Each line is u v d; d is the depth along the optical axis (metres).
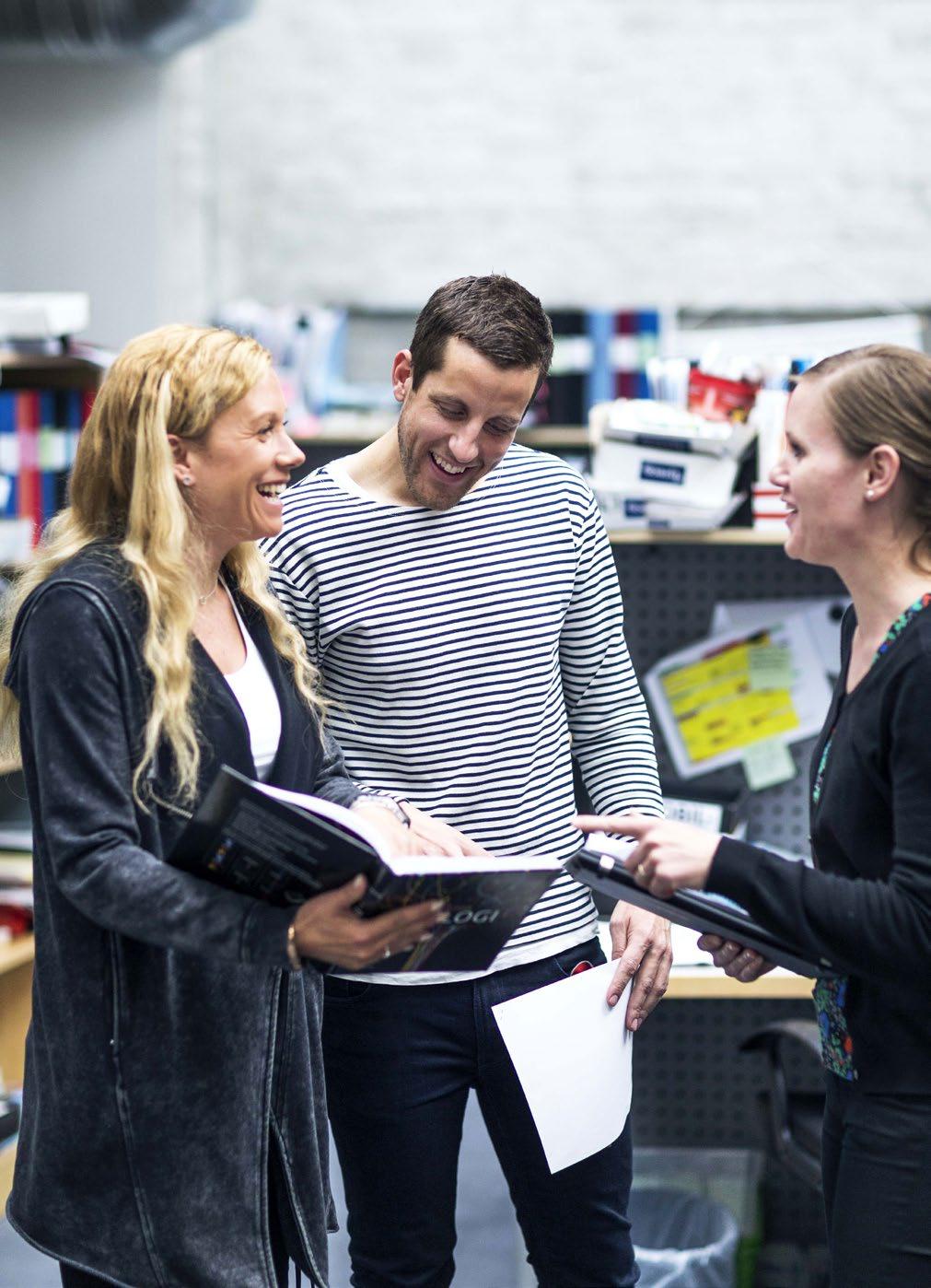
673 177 5.92
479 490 1.77
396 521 1.73
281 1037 1.49
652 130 5.92
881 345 1.41
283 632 1.58
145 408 1.40
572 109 5.93
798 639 2.78
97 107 5.47
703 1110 2.92
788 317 5.92
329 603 1.72
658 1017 2.92
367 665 1.72
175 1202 1.39
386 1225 1.74
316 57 5.95
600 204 5.94
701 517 2.50
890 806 1.35
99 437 1.43
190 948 1.29
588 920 1.81
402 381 1.73
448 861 1.32
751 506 2.56
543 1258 1.79
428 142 5.96
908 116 5.85
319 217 5.99
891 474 1.34
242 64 5.95
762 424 2.56
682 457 2.51
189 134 5.82
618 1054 1.75
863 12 5.84
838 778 1.39
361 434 3.27
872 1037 1.37
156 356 1.42
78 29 4.98
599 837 1.54
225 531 1.46
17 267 5.52
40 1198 1.41
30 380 3.27
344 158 5.98
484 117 5.95
